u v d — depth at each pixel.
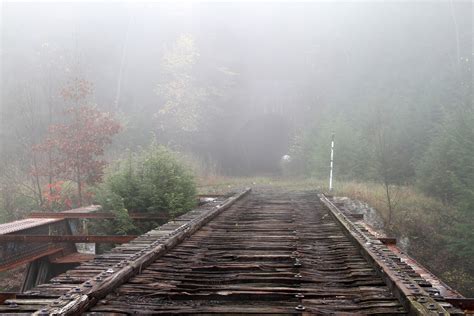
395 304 4.02
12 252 8.68
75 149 15.45
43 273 10.13
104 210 12.20
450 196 19.72
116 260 5.59
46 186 16.27
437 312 3.38
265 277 5.21
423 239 16.27
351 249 6.89
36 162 18.25
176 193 12.19
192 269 5.65
